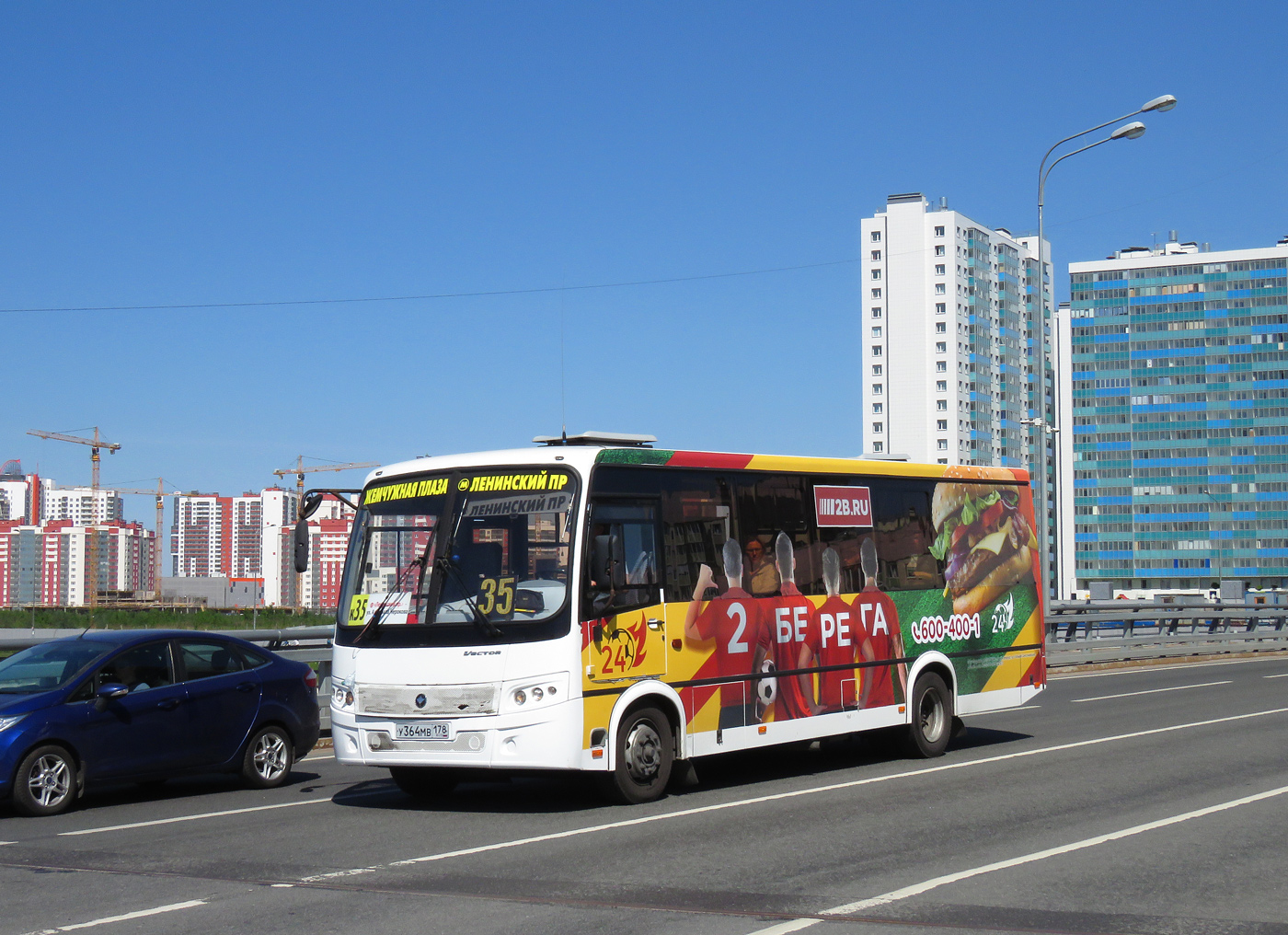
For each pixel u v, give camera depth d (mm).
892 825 9086
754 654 11562
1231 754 12820
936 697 13594
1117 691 21250
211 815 10289
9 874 7789
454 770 11141
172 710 11258
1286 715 16594
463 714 9922
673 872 7527
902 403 136500
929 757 13398
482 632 10008
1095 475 152625
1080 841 8359
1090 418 153125
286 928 6305
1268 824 8961
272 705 12141
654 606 10664
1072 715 17453
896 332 137125
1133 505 150875
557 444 11586
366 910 6652
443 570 10328
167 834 9336
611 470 10547
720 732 11141
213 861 8148
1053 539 153500
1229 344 148000
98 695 10703
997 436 142625
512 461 10547
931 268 136000
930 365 135750
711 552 11320
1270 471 145750
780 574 11992
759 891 7000
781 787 11352
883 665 12977
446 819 9867
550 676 9844
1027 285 152125
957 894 6883
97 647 11250
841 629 12531
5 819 10156
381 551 10703
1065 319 155250
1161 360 150625
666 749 10672
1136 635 30500
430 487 10719
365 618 10555
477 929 6188
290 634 15555
